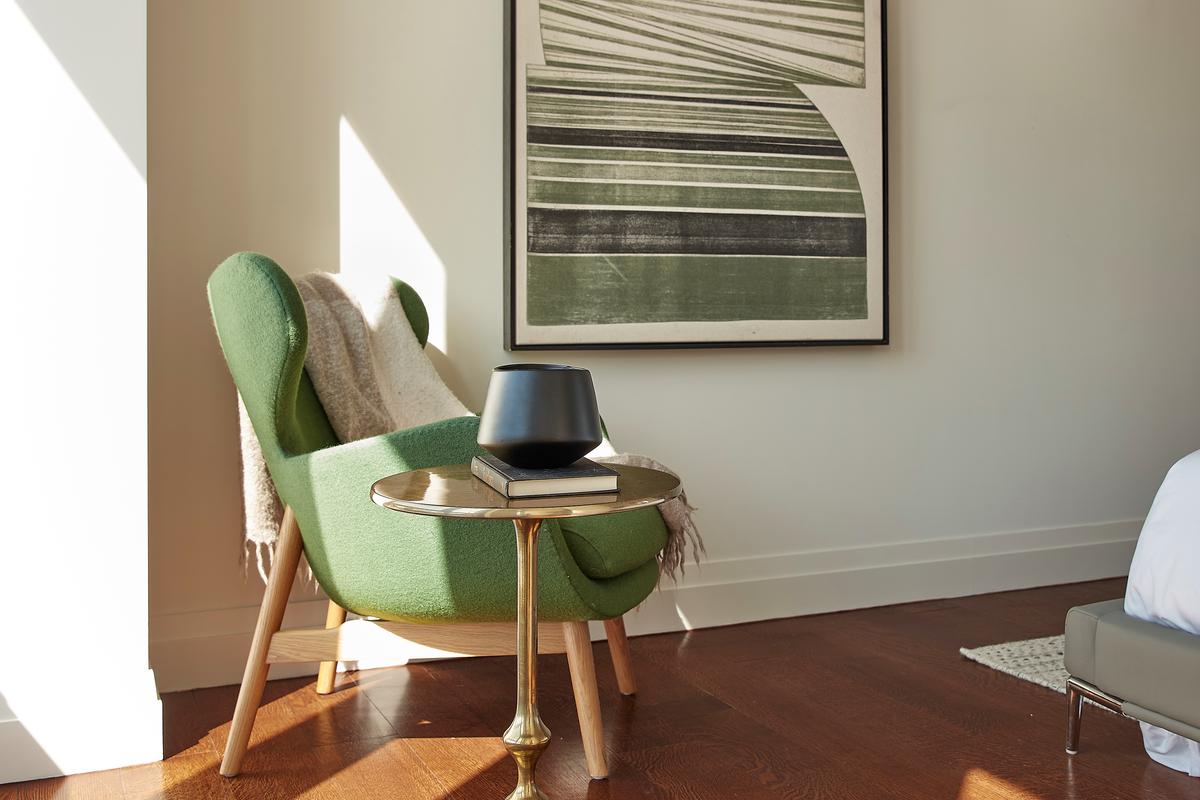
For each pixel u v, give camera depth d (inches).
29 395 71.1
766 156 109.0
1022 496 127.0
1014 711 82.4
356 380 82.0
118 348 73.4
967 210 122.7
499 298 101.7
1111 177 131.2
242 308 68.0
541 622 70.1
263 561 93.5
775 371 112.9
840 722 80.2
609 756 73.7
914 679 90.6
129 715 73.3
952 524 122.9
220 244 91.7
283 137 93.5
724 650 100.3
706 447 109.9
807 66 110.6
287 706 85.4
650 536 75.8
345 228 95.9
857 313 114.0
